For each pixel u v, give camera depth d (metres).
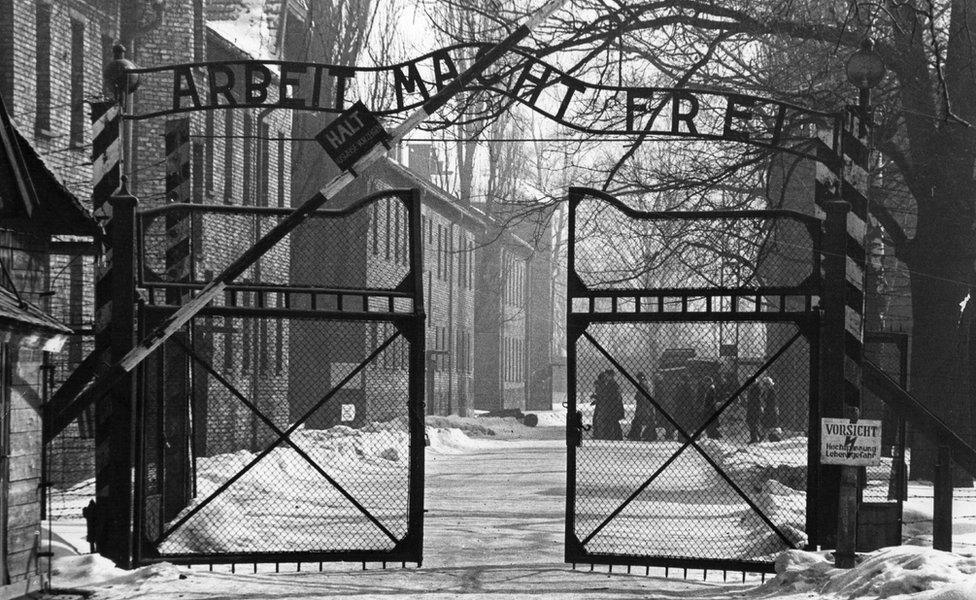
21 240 11.27
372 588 11.71
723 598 11.29
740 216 12.93
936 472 13.59
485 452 39.97
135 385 12.42
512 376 90.62
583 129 13.84
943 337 25.11
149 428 14.73
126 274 12.49
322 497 21.20
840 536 12.14
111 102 13.41
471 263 74.38
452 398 68.56
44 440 11.57
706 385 38.34
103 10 26.89
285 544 15.12
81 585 11.49
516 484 25.89
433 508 20.38
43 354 11.22
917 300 25.36
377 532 16.64
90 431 20.58
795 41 22.25
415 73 13.55
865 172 13.23
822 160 13.38
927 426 13.55
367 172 47.59
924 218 24.98
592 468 30.27
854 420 12.21
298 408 45.72
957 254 24.83
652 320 13.02
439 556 14.43
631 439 41.62
